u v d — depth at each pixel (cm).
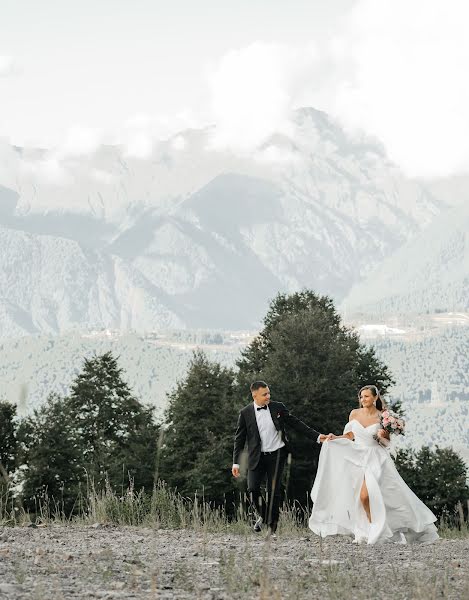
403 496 1062
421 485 4888
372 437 1077
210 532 1103
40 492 2744
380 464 1068
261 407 1146
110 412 4903
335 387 4600
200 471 3800
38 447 3509
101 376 4984
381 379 4969
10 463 3008
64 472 3459
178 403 4481
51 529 1039
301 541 1014
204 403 4403
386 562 781
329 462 1105
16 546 789
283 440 1143
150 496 1305
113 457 4206
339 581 602
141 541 903
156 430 4559
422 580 623
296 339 4775
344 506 1092
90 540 898
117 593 525
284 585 602
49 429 3609
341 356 4712
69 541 878
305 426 1135
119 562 686
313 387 4525
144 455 4012
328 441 1108
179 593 550
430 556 848
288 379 4634
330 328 4969
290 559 778
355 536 1055
